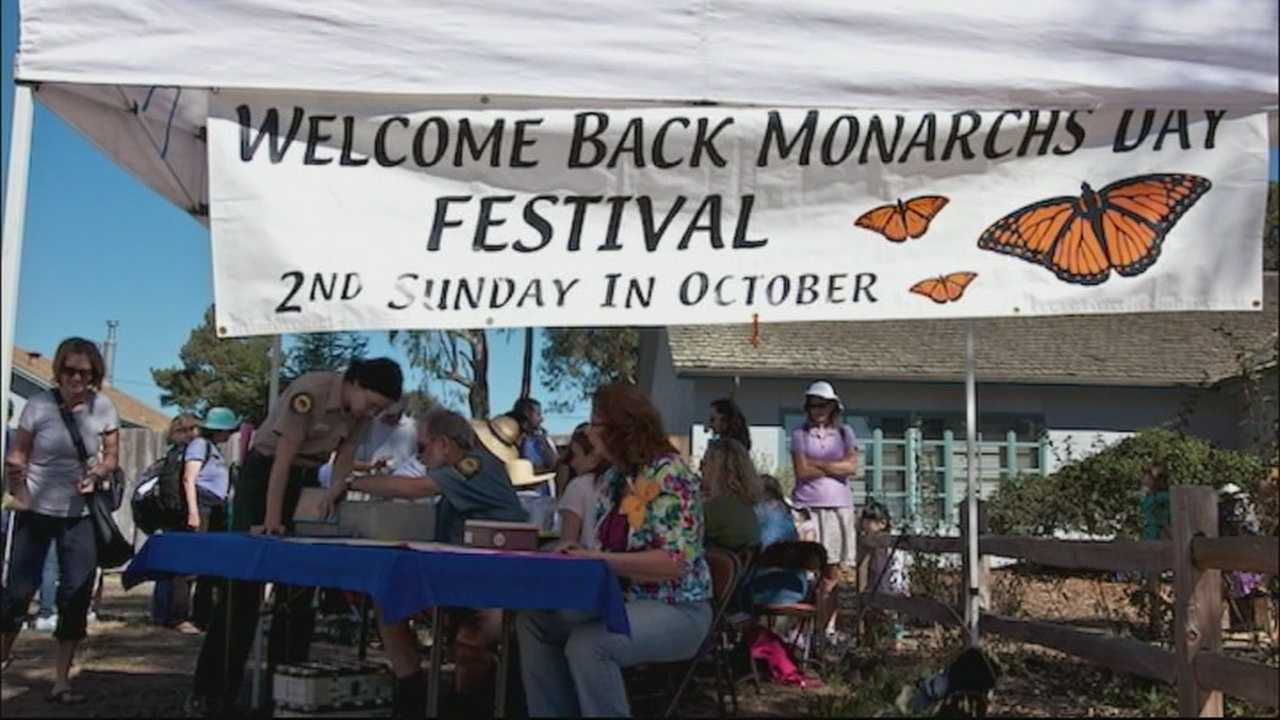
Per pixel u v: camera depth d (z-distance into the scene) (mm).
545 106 5465
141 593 11859
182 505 8844
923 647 7684
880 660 7180
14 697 5984
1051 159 5473
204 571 5348
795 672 6766
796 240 5457
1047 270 5441
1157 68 5410
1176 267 5398
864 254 5453
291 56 5328
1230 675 5117
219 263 5344
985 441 17109
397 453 8656
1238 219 5406
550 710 4828
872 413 16922
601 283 5410
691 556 4738
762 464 16562
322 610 8234
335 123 5430
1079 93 5422
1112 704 6180
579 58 5391
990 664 5855
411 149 5449
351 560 4551
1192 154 5434
